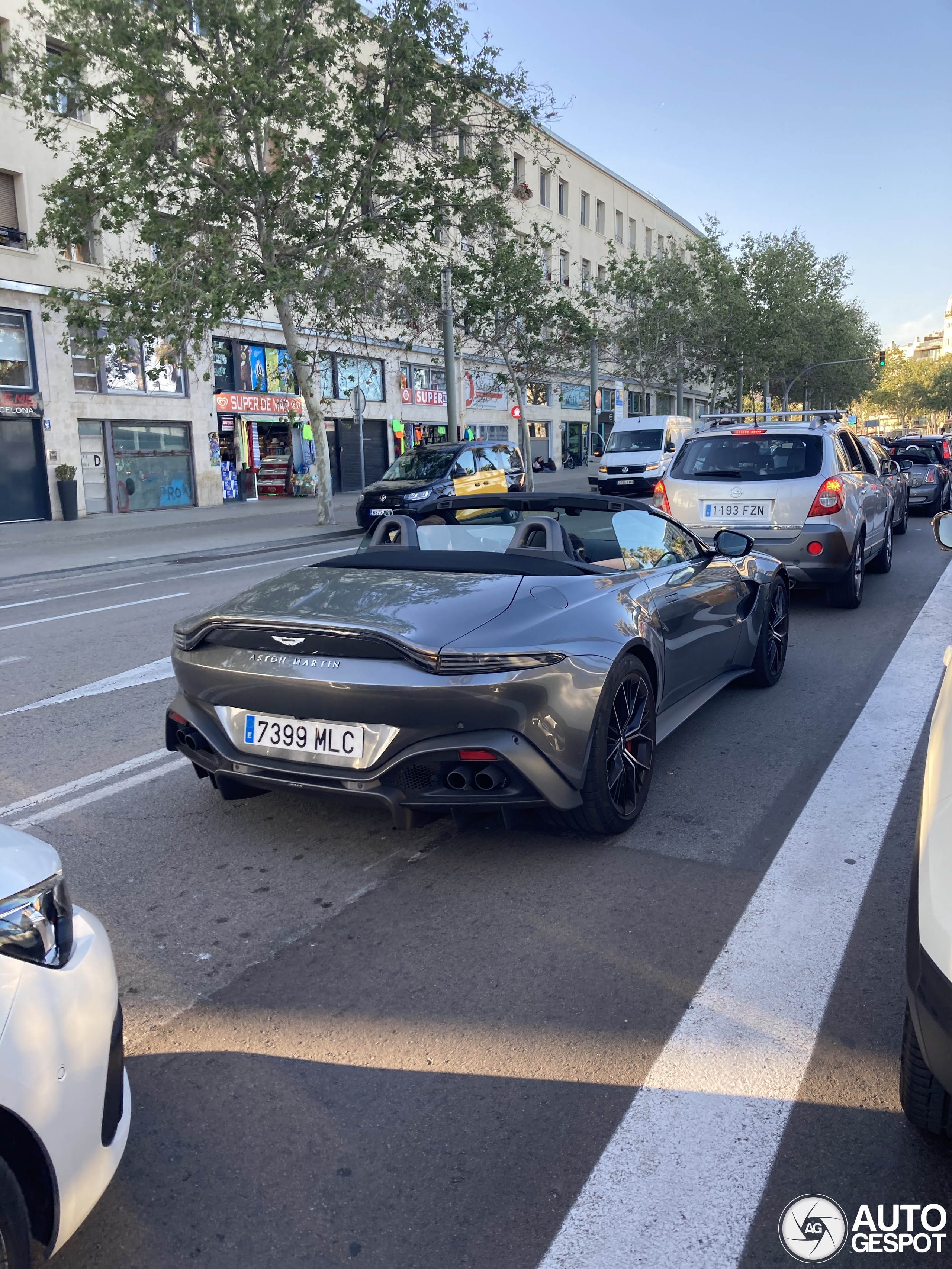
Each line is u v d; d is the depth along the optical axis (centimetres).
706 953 307
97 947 190
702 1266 191
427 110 2075
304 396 2150
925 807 206
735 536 542
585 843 396
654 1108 236
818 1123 229
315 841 407
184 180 1917
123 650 835
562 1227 202
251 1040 269
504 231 2266
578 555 460
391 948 317
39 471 2550
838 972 294
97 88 1898
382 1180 217
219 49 1869
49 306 2053
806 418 1037
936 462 2111
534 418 4838
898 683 630
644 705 410
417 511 495
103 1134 181
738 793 445
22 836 193
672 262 4359
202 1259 197
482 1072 252
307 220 1997
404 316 2256
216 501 3048
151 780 491
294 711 358
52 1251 168
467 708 338
